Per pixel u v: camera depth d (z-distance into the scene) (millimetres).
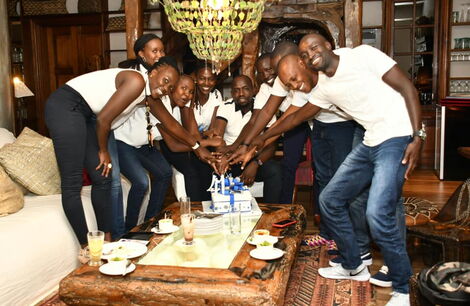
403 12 6766
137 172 3193
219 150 3447
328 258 3109
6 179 2791
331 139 3061
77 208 2602
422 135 2273
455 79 6727
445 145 5941
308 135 3572
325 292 2590
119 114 2492
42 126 8031
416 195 5227
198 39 2682
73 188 2588
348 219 2668
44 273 2510
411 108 2289
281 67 2654
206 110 3695
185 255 2092
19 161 3072
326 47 2383
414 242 3035
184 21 2596
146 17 7180
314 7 3963
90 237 1989
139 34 3988
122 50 7562
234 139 3721
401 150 2311
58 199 3055
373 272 2906
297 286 2670
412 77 6836
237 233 2387
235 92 3570
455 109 5852
